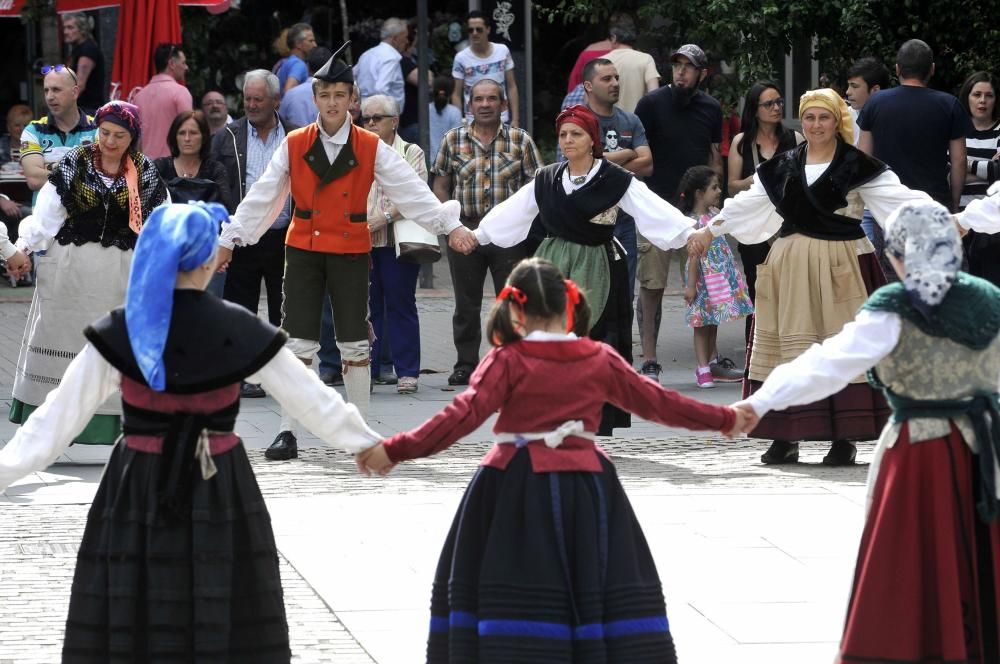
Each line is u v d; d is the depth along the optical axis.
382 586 10.01
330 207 14.03
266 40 31.00
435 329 22.61
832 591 9.91
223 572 7.24
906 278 7.54
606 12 26.83
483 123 17.83
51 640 8.88
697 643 8.92
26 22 28.23
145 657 7.24
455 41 30.69
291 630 9.11
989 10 25.94
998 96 25.48
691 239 13.68
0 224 13.43
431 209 14.08
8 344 21.08
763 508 12.11
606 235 14.01
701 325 18.02
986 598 7.53
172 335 7.31
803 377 7.61
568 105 20.53
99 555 7.31
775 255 13.65
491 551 7.25
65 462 14.20
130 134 13.47
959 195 17.34
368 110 17.23
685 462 14.26
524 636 7.10
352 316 14.31
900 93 17.14
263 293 25.06
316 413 7.47
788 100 29.28
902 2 26.06
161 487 7.23
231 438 7.45
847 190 13.27
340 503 12.32
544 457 7.38
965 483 7.51
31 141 15.61
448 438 7.41
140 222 13.61
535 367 7.43
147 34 21.78
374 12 32.16
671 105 18.98
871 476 7.70
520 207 14.16
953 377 7.51
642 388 7.61
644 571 7.38
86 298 13.55
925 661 7.47
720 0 24.73
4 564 10.52
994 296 7.58
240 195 17.78
